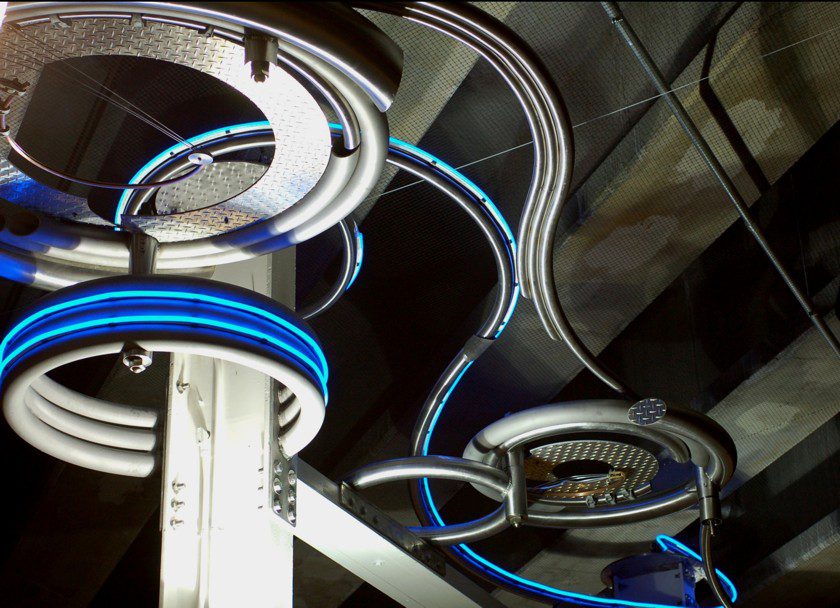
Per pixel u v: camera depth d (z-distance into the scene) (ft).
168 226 12.12
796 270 15.25
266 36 10.45
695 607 16.89
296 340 11.78
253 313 11.59
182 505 12.53
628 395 13.70
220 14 10.19
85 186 13.83
